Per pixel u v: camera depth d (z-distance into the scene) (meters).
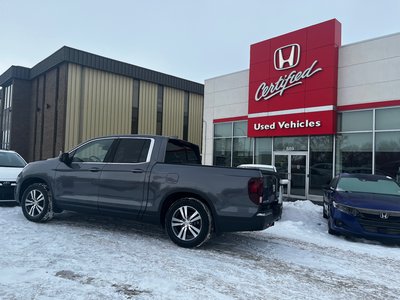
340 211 7.30
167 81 28.16
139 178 6.12
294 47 15.13
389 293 4.23
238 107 18.09
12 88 28.03
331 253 6.07
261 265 5.06
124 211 6.20
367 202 7.24
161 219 6.05
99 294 3.65
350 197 7.59
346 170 13.68
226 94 18.75
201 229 5.60
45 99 25.28
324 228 8.40
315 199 14.56
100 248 5.37
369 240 7.36
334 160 14.00
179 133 29.45
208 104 19.72
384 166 12.68
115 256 4.99
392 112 12.55
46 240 5.66
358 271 5.08
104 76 24.42
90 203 6.48
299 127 14.82
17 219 7.25
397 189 8.48
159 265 4.71
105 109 24.39
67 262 4.61
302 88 14.78
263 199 5.55
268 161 16.48
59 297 3.52
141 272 4.39
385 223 6.86
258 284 4.25
